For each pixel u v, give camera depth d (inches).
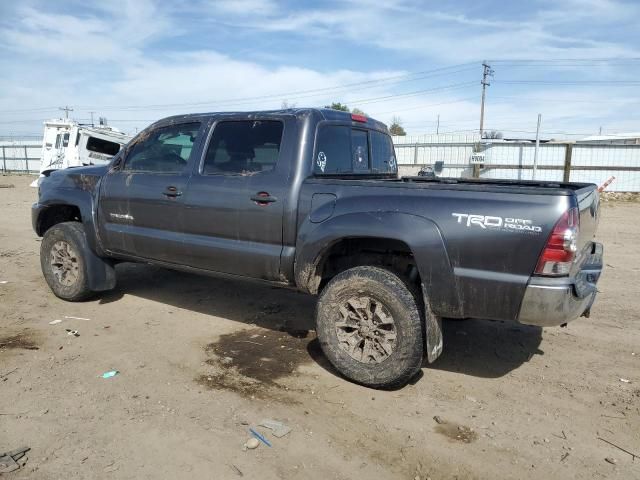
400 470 115.8
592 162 884.0
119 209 206.4
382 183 151.2
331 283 156.3
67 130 685.9
